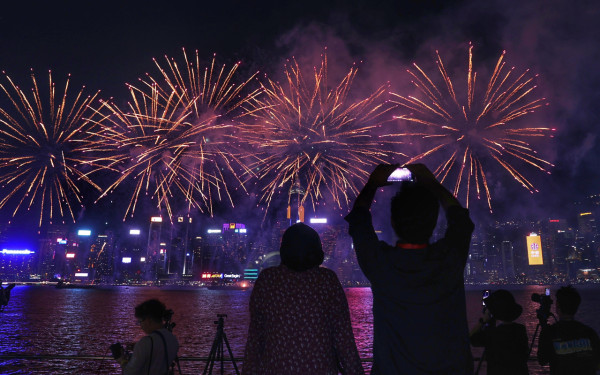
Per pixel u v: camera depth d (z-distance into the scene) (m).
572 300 4.22
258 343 2.68
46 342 24.48
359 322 43.56
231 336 30.19
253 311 2.70
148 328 4.18
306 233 2.73
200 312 63.12
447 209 2.37
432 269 2.13
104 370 14.16
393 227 2.30
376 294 2.21
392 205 2.30
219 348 8.52
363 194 2.48
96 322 39.50
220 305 89.19
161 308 4.25
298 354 2.53
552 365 4.23
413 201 2.22
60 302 85.25
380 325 2.16
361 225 2.37
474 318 44.88
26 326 34.19
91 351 20.97
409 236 2.23
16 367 14.45
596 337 4.17
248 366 2.63
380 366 2.12
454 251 2.19
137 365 3.83
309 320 2.58
